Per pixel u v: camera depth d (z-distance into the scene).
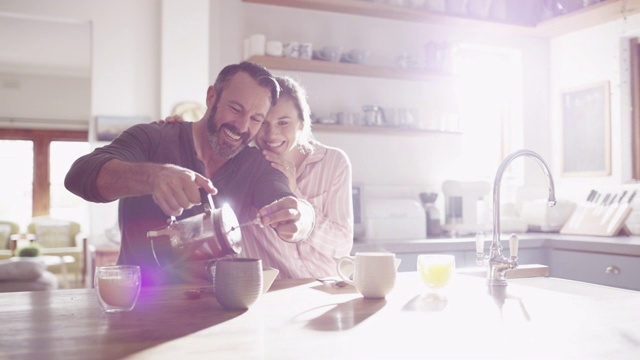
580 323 1.15
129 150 1.71
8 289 4.10
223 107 1.71
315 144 2.14
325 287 1.56
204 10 4.69
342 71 3.64
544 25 3.96
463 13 3.85
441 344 0.98
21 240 7.94
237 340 0.99
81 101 9.34
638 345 0.98
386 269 1.38
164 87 4.60
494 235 1.69
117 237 4.67
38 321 1.13
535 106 4.28
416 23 3.94
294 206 1.41
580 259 3.23
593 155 3.93
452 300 1.39
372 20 3.83
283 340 0.99
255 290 1.24
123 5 4.61
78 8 4.51
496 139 4.37
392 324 1.12
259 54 3.36
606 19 3.79
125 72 4.61
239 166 1.84
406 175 3.89
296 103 1.96
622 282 2.98
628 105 3.77
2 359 0.87
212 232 1.23
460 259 3.27
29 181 9.21
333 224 2.01
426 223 3.65
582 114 4.03
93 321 1.13
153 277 1.70
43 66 8.94
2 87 8.97
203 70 4.68
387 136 3.84
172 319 1.15
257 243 1.88
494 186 1.71
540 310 1.27
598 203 3.76
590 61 3.99
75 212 9.45
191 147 1.83
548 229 3.84
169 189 1.26
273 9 3.60
